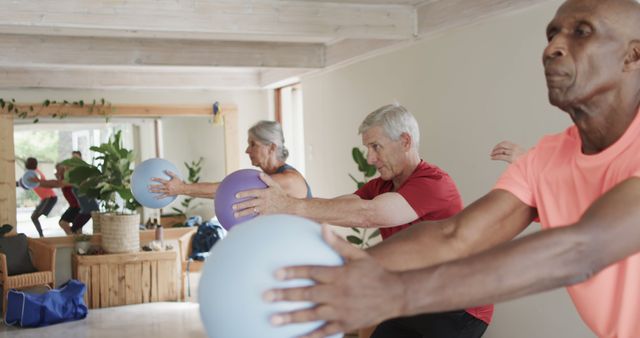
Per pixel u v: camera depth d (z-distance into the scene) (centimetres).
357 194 280
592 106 100
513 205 117
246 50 649
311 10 477
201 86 833
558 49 98
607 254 80
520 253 77
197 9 441
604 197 84
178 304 709
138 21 425
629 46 96
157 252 722
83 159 806
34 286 691
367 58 604
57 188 786
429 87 509
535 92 397
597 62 97
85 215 783
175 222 837
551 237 79
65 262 747
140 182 310
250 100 873
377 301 76
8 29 551
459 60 470
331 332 78
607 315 110
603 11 96
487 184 445
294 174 321
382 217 227
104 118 813
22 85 749
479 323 236
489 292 76
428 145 511
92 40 601
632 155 100
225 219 223
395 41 547
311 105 724
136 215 729
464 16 454
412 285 76
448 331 232
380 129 252
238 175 228
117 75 792
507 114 422
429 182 238
